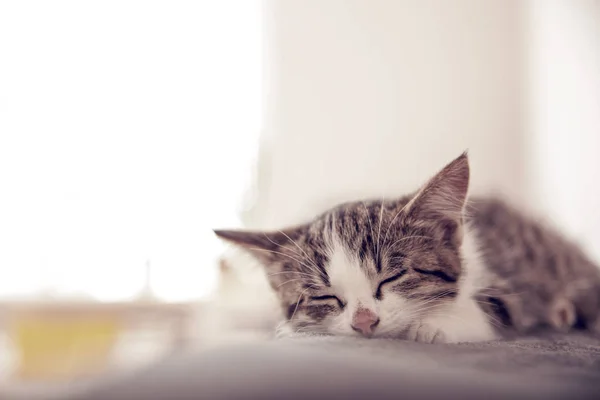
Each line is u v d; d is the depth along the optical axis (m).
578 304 0.30
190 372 0.15
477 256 0.28
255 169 0.56
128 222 0.57
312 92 0.56
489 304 0.27
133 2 0.61
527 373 0.16
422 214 0.26
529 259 0.31
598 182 0.47
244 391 0.13
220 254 0.38
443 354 0.18
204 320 0.42
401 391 0.13
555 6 0.50
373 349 0.18
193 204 0.56
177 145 0.59
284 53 0.58
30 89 0.59
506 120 0.52
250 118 0.58
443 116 0.53
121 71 0.61
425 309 0.25
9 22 0.59
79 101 0.60
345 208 0.29
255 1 0.60
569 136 0.49
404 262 0.25
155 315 0.52
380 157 0.52
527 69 0.52
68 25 0.60
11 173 0.59
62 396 0.16
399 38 0.54
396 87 0.54
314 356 0.16
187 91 0.61
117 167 0.59
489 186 0.42
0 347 0.47
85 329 0.49
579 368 0.17
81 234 0.58
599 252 0.38
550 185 0.49
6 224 0.57
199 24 0.62
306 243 0.27
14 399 0.38
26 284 0.55
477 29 0.53
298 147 0.56
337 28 0.56
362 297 0.25
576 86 0.49
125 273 0.55
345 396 0.13
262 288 0.32
